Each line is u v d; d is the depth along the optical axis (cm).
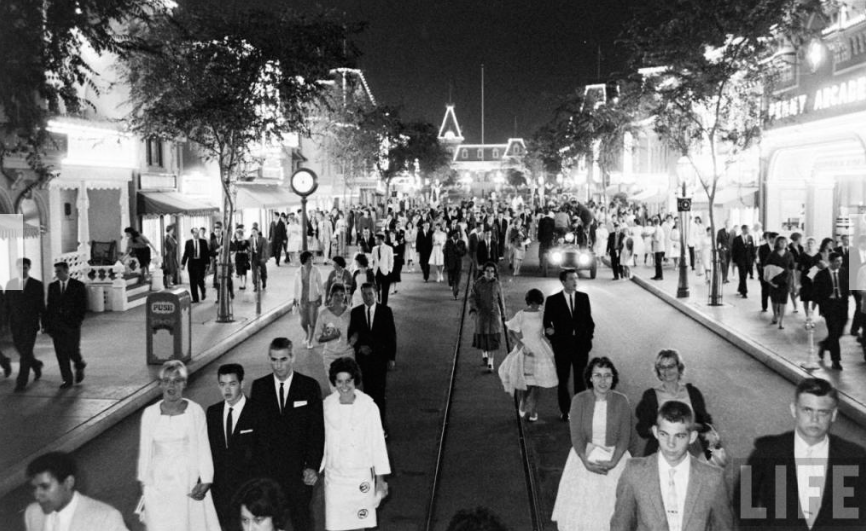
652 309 2344
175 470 653
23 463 987
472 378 1498
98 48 1226
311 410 695
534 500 887
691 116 2312
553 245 3369
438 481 955
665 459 493
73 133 2266
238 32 2048
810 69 2591
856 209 2744
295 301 1794
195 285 2466
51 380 1430
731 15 2181
